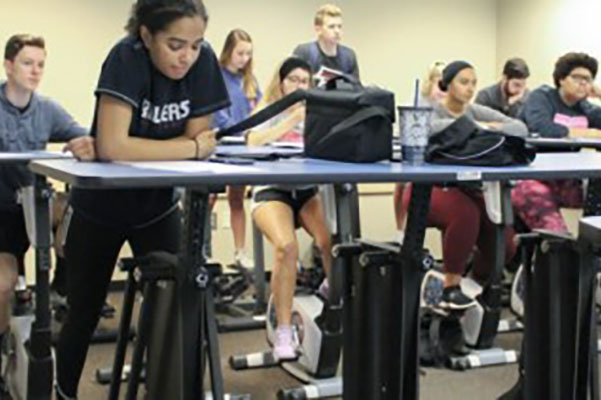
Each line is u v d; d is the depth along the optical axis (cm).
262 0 552
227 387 305
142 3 184
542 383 209
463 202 331
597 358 204
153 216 216
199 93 202
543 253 205
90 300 224
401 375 197
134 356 195
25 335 243
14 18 489
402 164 186
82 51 508
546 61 589
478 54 630
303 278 438
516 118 481
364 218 566
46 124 344
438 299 339
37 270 219
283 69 355
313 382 299
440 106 376
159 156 185
